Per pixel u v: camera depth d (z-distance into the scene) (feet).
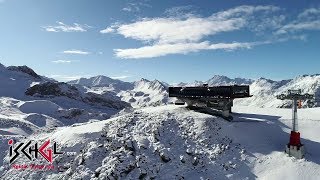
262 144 99.14
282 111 130.62
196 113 117.91
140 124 111.45
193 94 125.08
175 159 93.15
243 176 87.35
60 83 584.40
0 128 221.05
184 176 88.17
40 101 406.82
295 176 83.56
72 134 115.14
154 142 99.76
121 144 99.76
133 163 90.27
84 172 91.97
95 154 98.73
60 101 529.45
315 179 81.87
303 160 88.89
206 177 87.20
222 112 113.70
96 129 116.78
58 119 345.51
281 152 94.12
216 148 98.02
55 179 95.14
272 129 107.24
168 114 117.60
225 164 91.40
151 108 135.44
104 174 87.40
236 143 100.17
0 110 343.67
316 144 98.02
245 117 119.14
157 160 92.63
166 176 87.76
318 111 127.44
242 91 114.01
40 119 310.04
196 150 96.68
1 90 547.08
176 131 106.11
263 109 136.15
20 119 280.72
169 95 137.59
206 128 106.22
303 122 111.65
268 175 86.07
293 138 92.12
